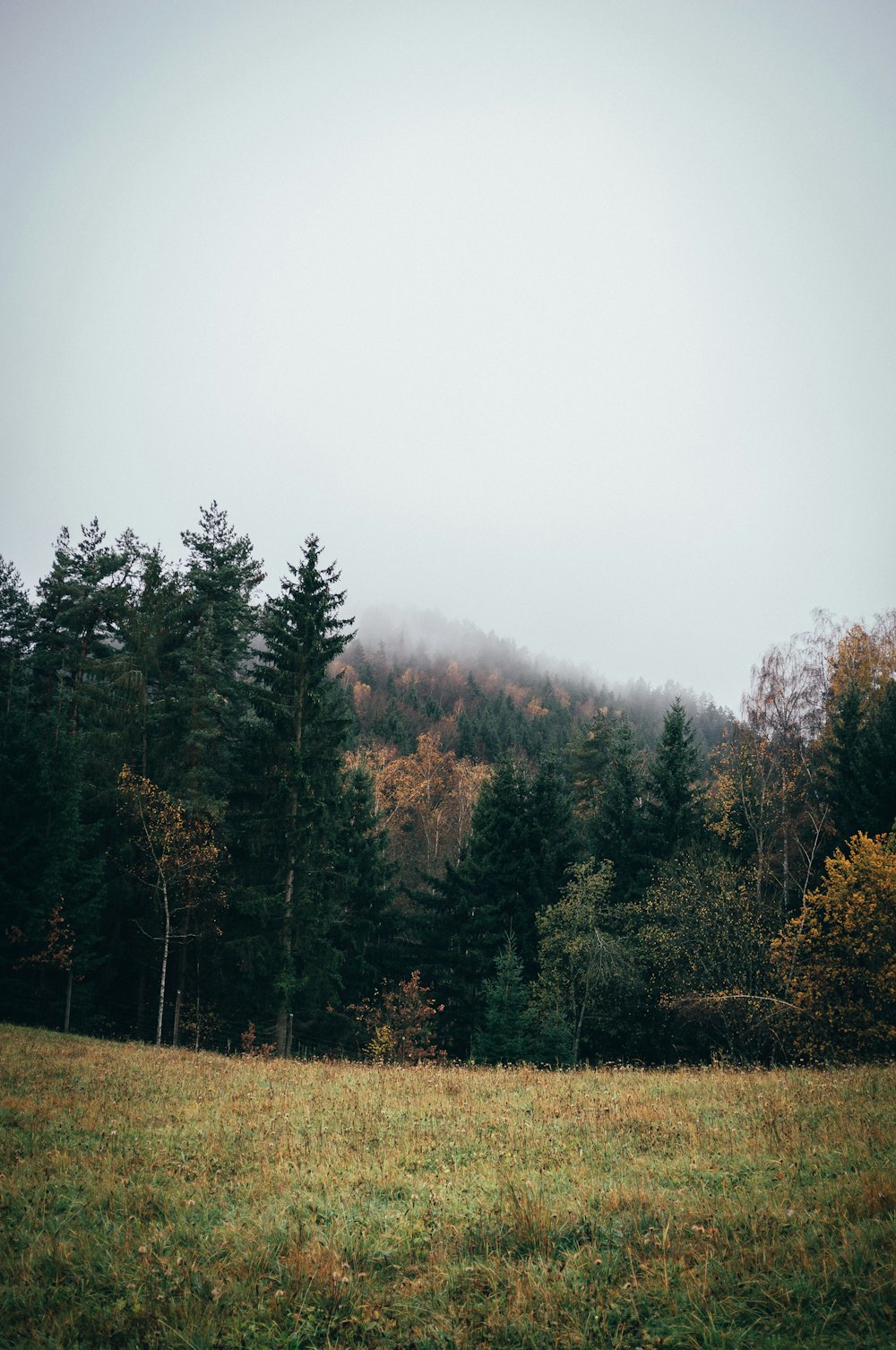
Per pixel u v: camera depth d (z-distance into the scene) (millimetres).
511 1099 14188
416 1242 7164
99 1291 6441
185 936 29672
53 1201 8344
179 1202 8180
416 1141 10672
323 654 29578
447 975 35031
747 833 31016
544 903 35125
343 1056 32031
